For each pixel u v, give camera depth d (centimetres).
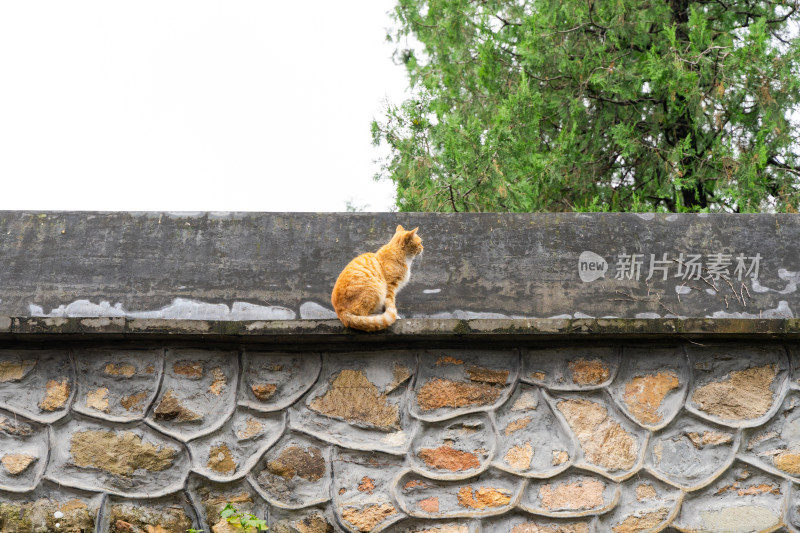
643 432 419
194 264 464
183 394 423
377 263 439
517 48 906
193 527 404
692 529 404
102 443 414
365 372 428
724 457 415
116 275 461
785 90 852
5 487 404
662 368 429
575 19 932
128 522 403
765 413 421
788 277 466
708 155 895
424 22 1009
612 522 405
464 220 475
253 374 427
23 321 410
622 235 470
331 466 414
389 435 419
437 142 827
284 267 466
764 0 963
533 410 422
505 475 411
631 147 906
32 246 465
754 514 406
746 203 862
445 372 428
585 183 974
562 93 952
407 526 405
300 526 405
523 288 461
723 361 430
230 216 474
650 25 948
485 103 982
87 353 427
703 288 463
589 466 412
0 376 421
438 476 410
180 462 413
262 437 418
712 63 864
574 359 430
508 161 812
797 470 412
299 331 412
